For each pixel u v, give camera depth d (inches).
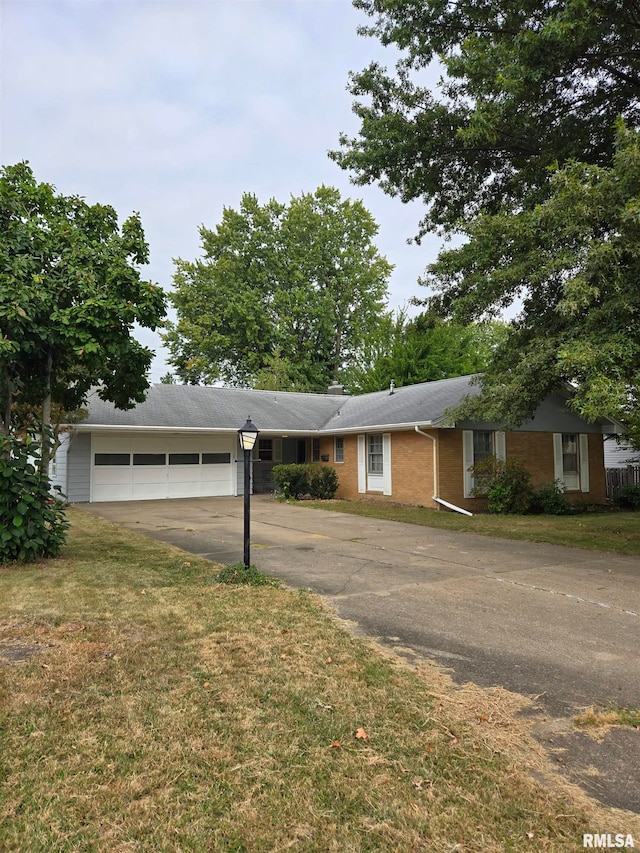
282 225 1440.7
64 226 305.4
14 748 116.3
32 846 88.9
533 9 369.1
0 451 291.9
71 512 573.3
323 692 145.1
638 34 360.8
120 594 231.8
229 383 1457.9
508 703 143.9
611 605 237.5
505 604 237.0
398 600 240.5
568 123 411.8
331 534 430.3
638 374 295.3
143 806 99.1
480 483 639.8
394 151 466.0
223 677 152.7
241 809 98.7
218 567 293.4
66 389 359.6
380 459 706.8
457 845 91.2
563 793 106.3
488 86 390.9
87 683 147.1
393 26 446.9
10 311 259.6
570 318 309.1
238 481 812.6
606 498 766.5
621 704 144.5
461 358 1096.2
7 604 213.3
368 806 100.3
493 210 499.5
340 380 1357.0
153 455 746.2
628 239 288.7
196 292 1387.8
